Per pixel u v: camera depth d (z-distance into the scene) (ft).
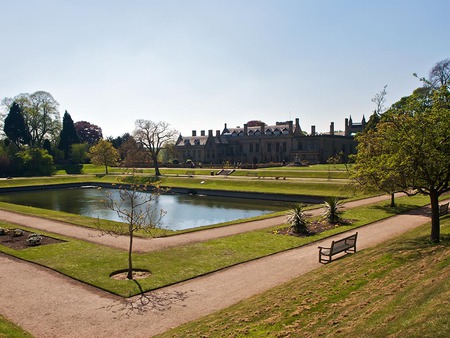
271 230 93.81
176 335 39.09
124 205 179.01
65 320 44.83
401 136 65.51
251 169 313.12
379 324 31.14
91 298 51.75
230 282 57.47
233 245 79.46
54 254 73.67
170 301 50.49
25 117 369.91
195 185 246.68
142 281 58.03
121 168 379.76
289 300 44.52
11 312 47.01
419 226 88.17
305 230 90.12
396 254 56.80
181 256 71.72
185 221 136.77
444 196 141.49
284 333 35.45
